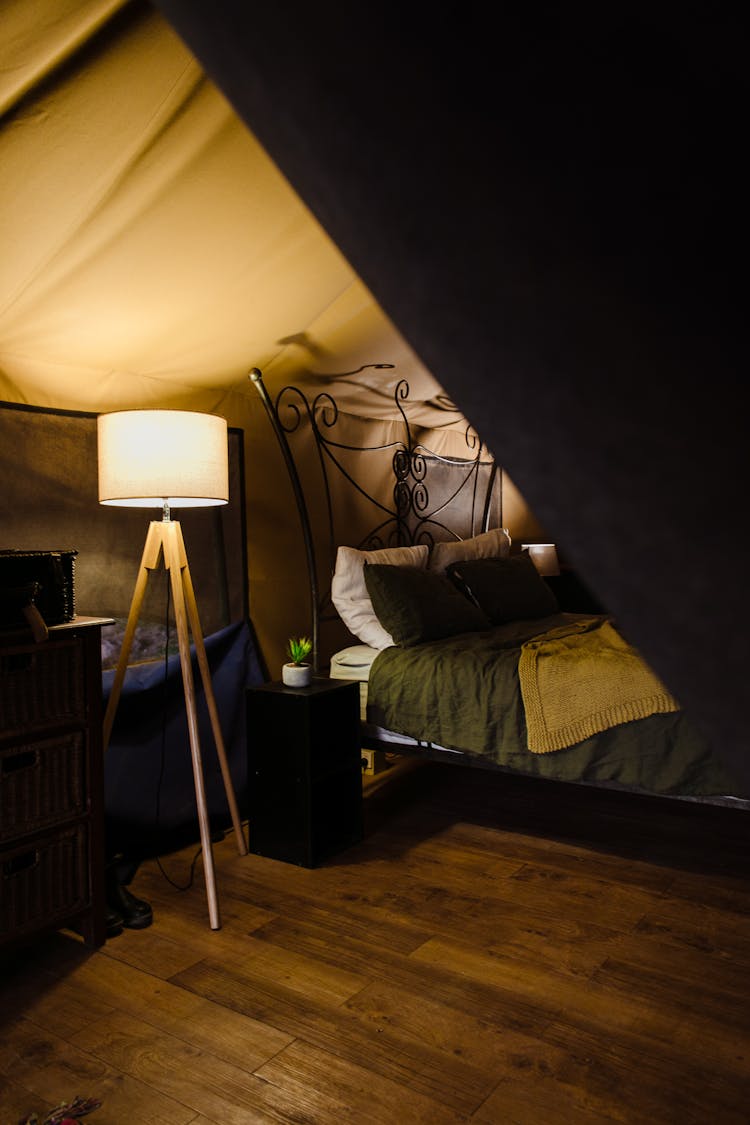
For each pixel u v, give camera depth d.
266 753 2.92
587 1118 1.60
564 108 0.14
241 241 2.52
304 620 3.84
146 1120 1.61
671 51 0.13
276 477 3.70
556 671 2.82
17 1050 1.83
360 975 2.13
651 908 2.48
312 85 0.16
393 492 4.48
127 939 2.34
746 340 0.13
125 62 1.79
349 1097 1.67
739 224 0.13
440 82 0.15
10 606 2.10
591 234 0.14
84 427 2.87
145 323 2.77
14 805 2.12
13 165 1.96
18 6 1.57
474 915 2.45
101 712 2.32
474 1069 1.75
